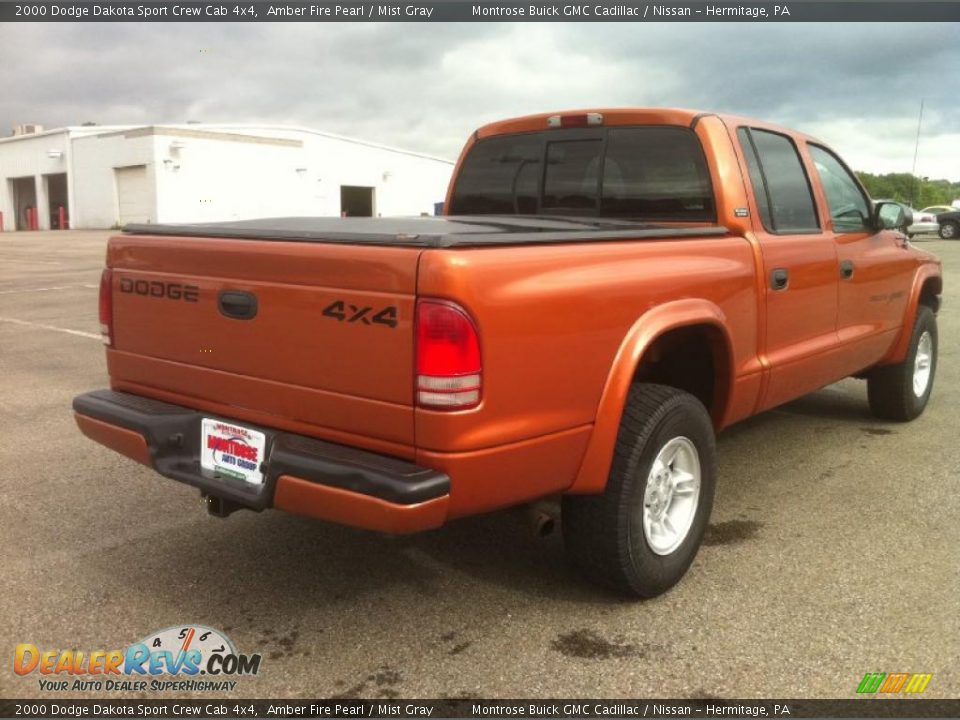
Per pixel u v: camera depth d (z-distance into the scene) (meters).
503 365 2.73
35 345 9.20
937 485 4.72
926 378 6.19
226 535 4.02
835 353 4.72
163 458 3.23
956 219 31.09
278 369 2.98
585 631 3.16
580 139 4.49
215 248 3.10
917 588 3.48
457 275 2.60
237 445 3.07
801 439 5.63
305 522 4.18
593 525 3.21
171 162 38.78
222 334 3.12
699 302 3.49
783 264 4.12
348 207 48.28
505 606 3.35
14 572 3.61
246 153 41.47
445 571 3.66
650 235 3.41
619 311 3.12
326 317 2.82
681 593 3.46
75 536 3.99
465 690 2.80
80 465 5.04
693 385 3.92
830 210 4.85
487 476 2.75
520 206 4.77
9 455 5.23
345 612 3.30
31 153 46.38
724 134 4.06
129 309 3.46
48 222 46.91
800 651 3.02
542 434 2.89
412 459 2.71
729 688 2.80
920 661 2.95
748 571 3.65
